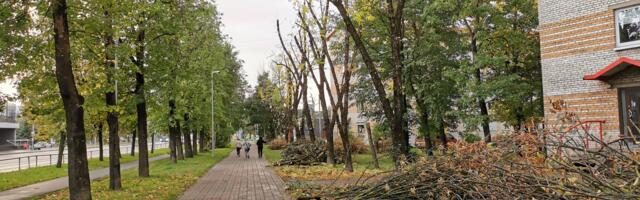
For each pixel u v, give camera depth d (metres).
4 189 19.11
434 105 26.41
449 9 23.42
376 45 27.84
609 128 16.20
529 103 26.52
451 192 6.96
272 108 67.31
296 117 36.50
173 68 20.53
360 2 21.64
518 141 6.49
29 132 96.62
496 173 6.07
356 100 31.39
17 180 22.39
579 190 4.86
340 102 22.41
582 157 5.68
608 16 16.50
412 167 8.32
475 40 24.06
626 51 15.96
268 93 53.94
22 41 11.75
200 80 32.41
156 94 21.50
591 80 16.84
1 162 40.66
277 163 28.16
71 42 14.49
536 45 24.92
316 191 12.38
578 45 17.39
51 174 26.17
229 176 21.59
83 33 13.91
